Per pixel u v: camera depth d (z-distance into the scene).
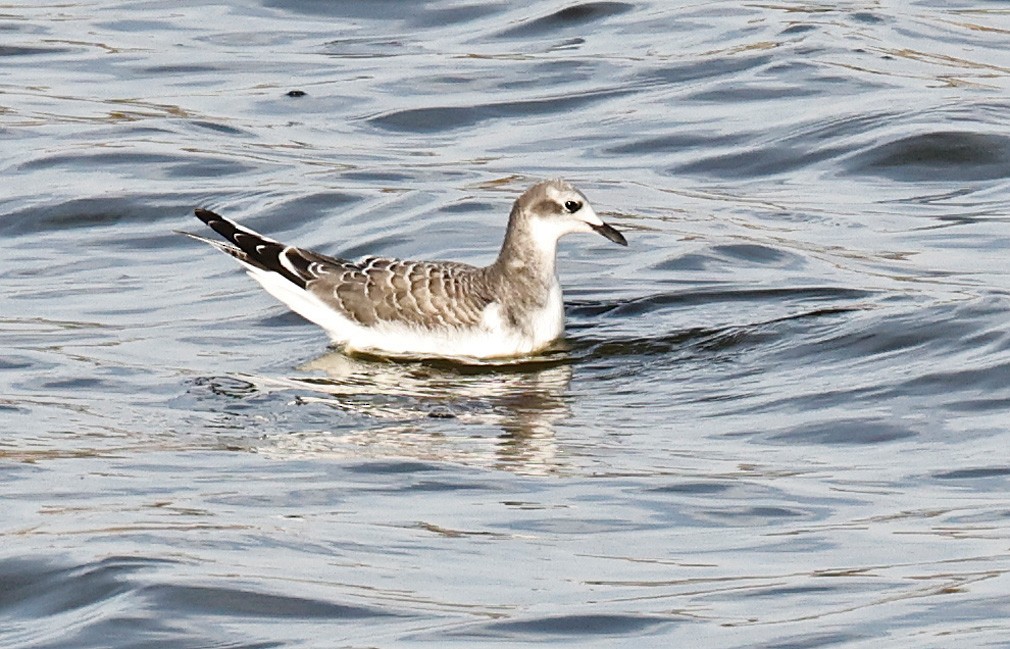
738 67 27.33
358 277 17.66
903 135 24.00
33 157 23.98
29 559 12.09
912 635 10.87
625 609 11.38
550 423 15.48
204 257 20.88
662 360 17.27
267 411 15.80
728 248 20.55
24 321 18.52
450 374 17.02
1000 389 15.62
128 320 18.61
